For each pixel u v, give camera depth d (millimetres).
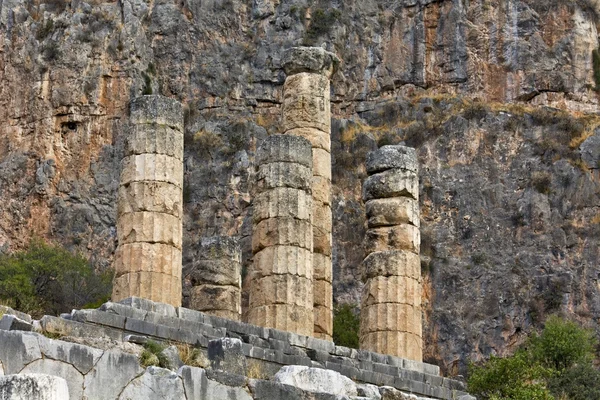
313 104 56875
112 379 31141
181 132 49469
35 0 134875
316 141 56469
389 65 135250
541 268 119000
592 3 136625
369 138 128500
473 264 119875
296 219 51594
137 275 47250
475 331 115938
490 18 135375
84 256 121688
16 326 33875
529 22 134625
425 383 47531
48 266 109125
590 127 128625
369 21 137250
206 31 137000
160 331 41125
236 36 137250
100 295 109438
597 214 122625
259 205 52062
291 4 137750
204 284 59156
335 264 120625
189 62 134750
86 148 127375
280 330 47156
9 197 125062
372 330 54719
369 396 37000
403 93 134000
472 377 64062
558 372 81188
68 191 125250
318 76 57406
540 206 122812
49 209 124375
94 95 128750
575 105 131625
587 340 98125
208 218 124625
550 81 132125
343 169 126688
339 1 137625
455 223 123312
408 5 137250
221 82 134000
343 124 129750
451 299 117875
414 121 130375
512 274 118688
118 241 48188
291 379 35594
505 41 134375
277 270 50906
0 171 126125
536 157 126125
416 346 54594
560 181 124125
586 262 119750
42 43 131125
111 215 124312
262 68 135500
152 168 48281
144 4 135750
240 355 37344
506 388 61531
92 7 133750
